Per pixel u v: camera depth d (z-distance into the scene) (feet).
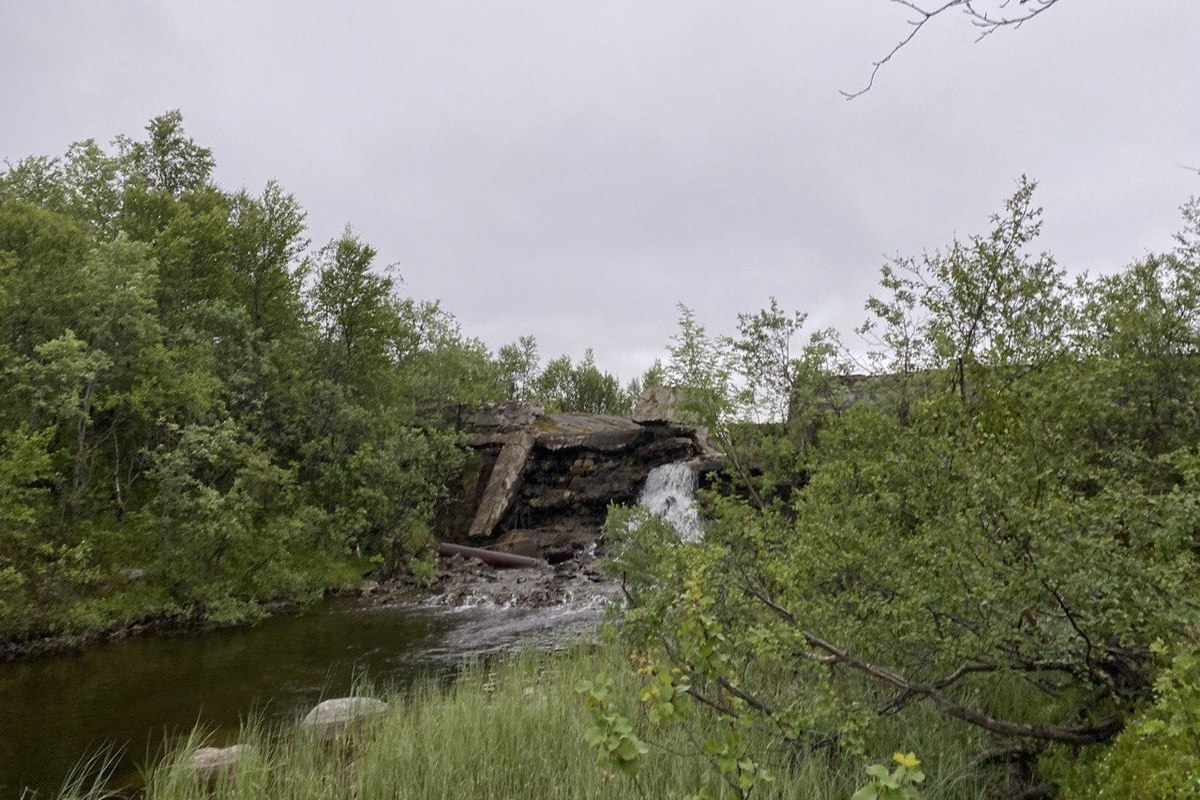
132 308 69.05
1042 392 18.95
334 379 105.50
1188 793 11.81
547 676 33.53
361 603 69.56
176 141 115.34
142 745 30.86
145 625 56.18
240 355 86.94
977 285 24.99
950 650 17.52
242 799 20.94
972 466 17.54
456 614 63.46
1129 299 30.48
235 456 71.51
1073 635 16.14
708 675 14.08
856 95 11.91
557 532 101.30
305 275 107.34
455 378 138.92
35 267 67.56
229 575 64.69
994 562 16.49
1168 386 28.12
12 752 30.12
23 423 56.85
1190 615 13.76
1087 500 17.17
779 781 17.79
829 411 36.37
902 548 19.10
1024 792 17.47
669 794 18.06
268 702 36.99
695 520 35.29
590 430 112.98
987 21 10.72
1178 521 15.10
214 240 94.99
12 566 51.83
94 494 68.44
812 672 20.68
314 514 77.87
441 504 104.94
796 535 24.64
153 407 71.05
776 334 37.78
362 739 27.27
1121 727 16.56
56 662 46.34
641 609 20.45
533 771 21.76
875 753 19.72
